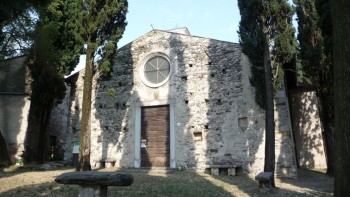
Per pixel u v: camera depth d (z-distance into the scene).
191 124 14.55
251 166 13.18
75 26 14.98
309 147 17.95
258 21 11.22
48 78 14.53
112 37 13.66
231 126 13.91
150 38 16.09
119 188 8.84
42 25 14.05
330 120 14.36
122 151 15.43
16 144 15.84
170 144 14.72
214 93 14.47
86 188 5.71
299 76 20.22
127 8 14.12
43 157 14.65
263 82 12.26
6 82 16.48
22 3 7.86
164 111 15.20
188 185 9.83
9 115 16.12
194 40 15.27
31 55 14.51
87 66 12.83
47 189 8.35
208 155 14.05
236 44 14.48
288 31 11.36
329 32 9.74
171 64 15.37
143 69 15.91
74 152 15.41
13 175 10.82
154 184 9.74
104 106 16.17
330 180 12.59
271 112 10.38
